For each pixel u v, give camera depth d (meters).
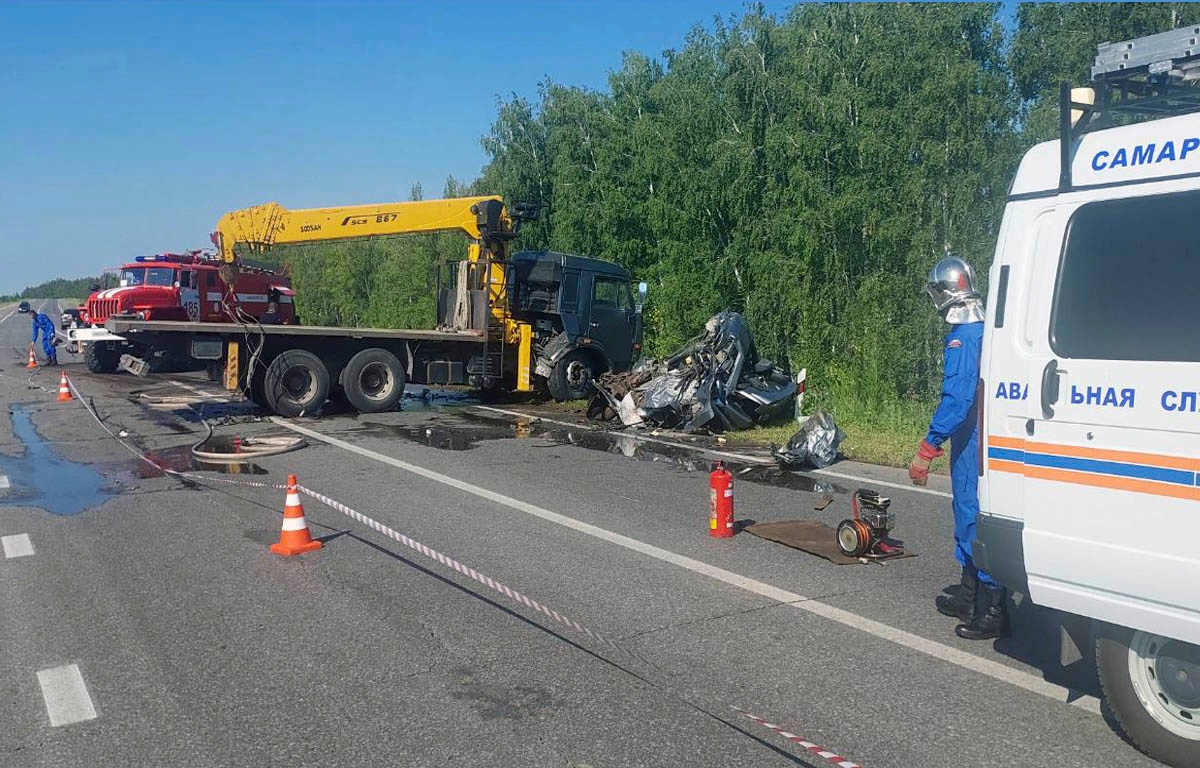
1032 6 14.70
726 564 6.71
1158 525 3.56
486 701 4.41
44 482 9.82
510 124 25.84
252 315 19.56
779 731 4.09
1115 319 3.75
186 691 4.55
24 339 44.91
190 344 14.79
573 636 5.27
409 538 7.45
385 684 4.62
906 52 14.61
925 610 5.71
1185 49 3.89
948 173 14.17
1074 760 3.82
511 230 17.75
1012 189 4.21
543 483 9.81
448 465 10.92
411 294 31.59
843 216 14.70
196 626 5.45
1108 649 3.89
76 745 4.01
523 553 7.00
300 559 6.84
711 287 17.77
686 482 9.95
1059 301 3.95
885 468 10.95
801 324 15.90
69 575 6.47
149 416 15.59
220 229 17.28
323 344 16.05
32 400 17.94
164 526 7.87
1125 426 3.67
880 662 4.88
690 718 4.22
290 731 4.12
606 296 18.66
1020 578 4.07
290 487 6.99
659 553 7.00
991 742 3.98
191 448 12.13
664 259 19.09
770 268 16.05
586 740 4.01
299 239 17.12
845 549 6.84
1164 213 3.63
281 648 5.10
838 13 15.98
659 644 5.15
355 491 9.34
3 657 5.01
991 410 4.19
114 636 5.30
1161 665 3.76
